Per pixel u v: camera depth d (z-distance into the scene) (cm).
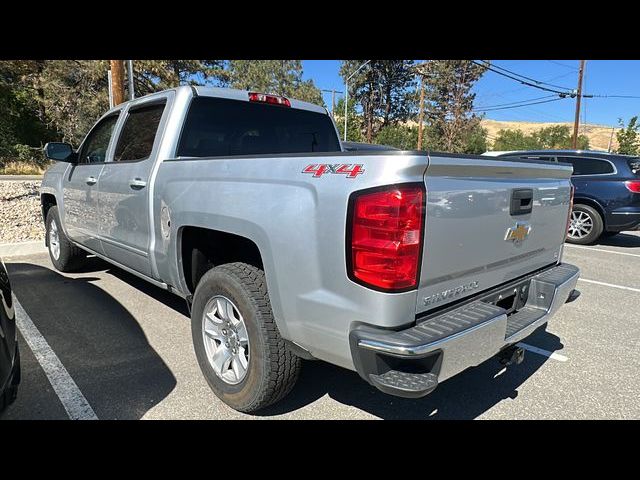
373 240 192
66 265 555
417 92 4947
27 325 400
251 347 251
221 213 259
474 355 212
